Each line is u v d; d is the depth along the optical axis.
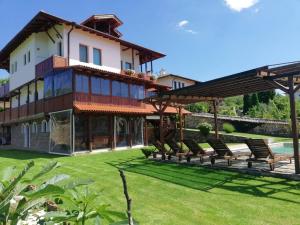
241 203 6.96
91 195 2.79
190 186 8.79
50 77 22.66
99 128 21.91
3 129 35.94
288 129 30.61
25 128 28.56
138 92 25.42
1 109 41.03
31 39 26.12
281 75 9.63
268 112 47.12
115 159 16.12
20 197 2.38
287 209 6.46
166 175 10.63
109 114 22.58
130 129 24.48
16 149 26.55
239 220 5.84
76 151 20.16
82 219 2.65
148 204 7.00
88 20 27.77
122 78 23.67
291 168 10.59
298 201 7.00
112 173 11.41
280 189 8.12
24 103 29.61
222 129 33.72
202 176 10.22
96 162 15.02
